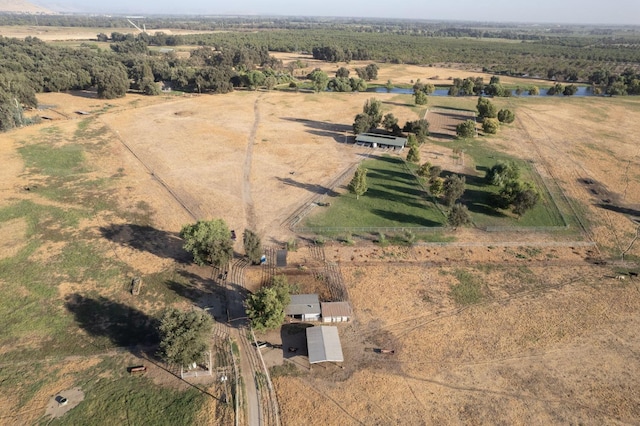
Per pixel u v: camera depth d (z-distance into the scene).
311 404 44.62
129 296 59.06
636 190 96.31
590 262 69.75
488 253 71.62
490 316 57.31
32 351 49.88
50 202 83.00
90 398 44.19
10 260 65.31
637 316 57.69
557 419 43.50
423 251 71.81
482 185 96.81
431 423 42.91
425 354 51.12
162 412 42.91
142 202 84.94
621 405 45.16
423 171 96.81
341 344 52.28
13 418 41.84
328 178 98.88
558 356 51.09
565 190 95.50
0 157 102.62
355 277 64.69
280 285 56.47
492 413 44.00
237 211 82.94
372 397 45.59
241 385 46.50
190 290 60.88
